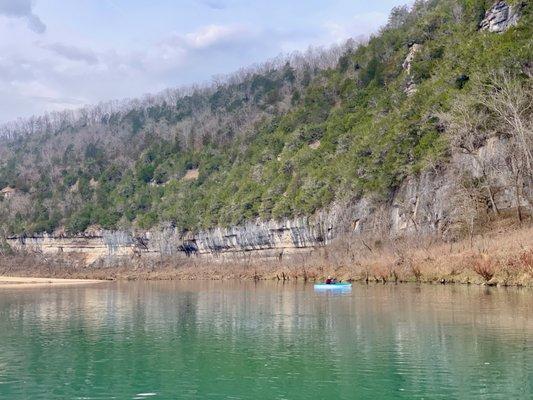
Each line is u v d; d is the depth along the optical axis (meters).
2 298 54.22
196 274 100.50
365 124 92.44
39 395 16.88
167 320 32.16
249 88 193.75
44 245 150.88
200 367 19.55
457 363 18.52
